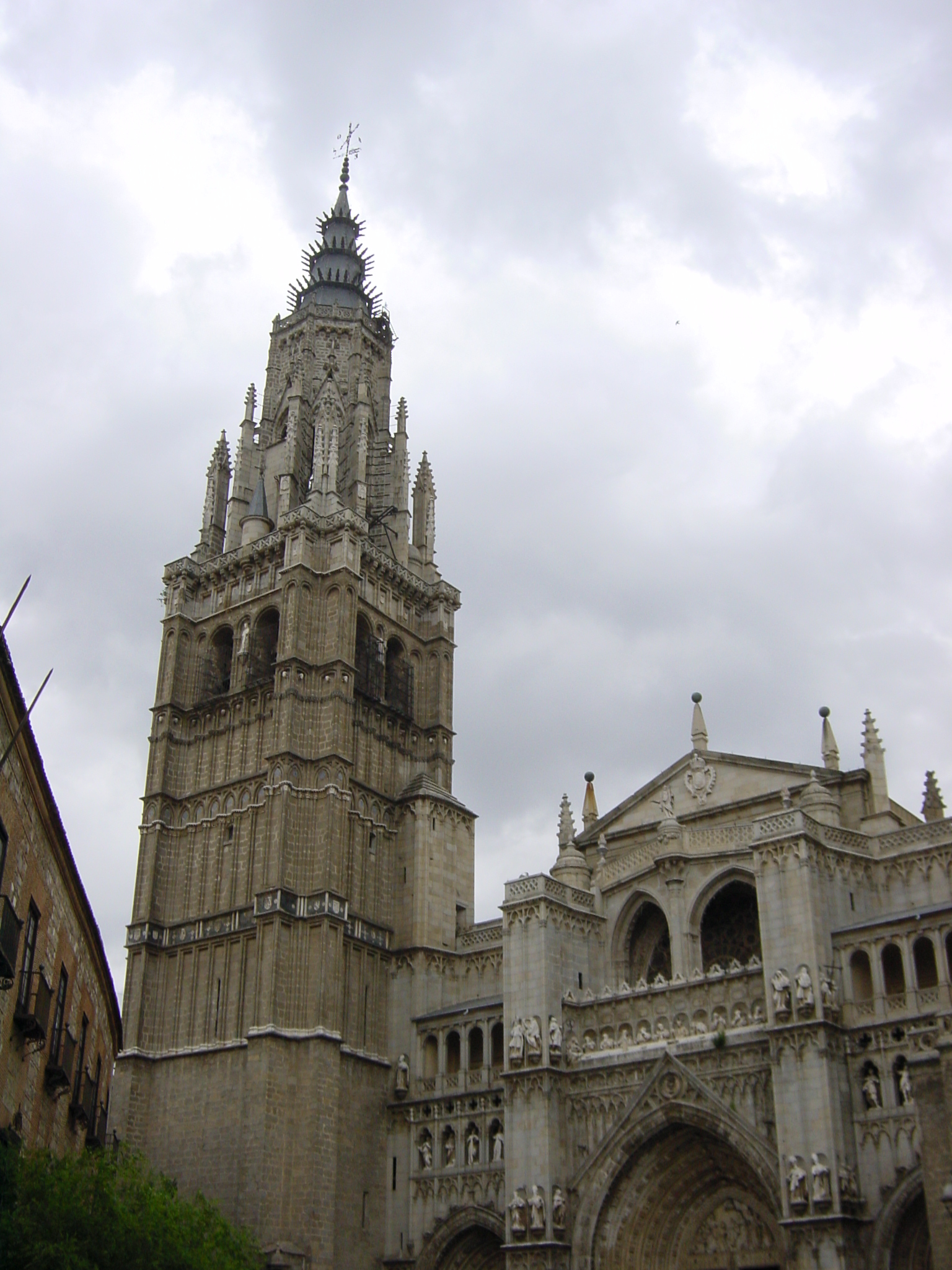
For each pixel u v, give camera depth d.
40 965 41.53
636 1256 64.81
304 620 87.31
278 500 98.88
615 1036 69.38
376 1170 76.38
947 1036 48.69
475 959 82.62
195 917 83.19
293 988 76.56
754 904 72.38
